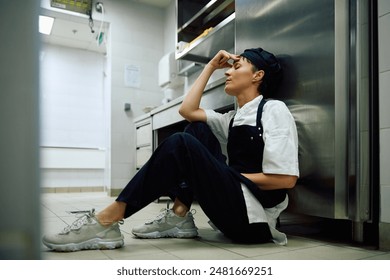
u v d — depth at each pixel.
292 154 1.26
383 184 1.24
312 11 1.41
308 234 1.59
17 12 0.38
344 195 1.29
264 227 1.29
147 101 4.71
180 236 1.46
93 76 5.24
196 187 1.24
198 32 3.57
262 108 1.40
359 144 1.28
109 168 4.45
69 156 4.93
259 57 1.49
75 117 5.06
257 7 1.75
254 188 1.27
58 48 5.04
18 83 0.38
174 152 1.22
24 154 0.38
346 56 1.31
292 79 1.50
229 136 1.49
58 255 1.12
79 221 1.23
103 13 4.49
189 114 1.55
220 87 2.21
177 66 4.23
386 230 1.22
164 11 4.95
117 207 1.21
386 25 1.26
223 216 1.26
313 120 1.39
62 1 4.19
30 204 0.38
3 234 0.38
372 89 1.31
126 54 4.63
